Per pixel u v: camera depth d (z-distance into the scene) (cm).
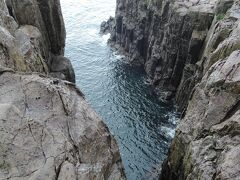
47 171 1831
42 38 4541
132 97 7219
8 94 2153
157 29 7675
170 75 7212
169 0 7238
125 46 9062
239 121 2883
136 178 5147
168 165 4219
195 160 3180
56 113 2186
